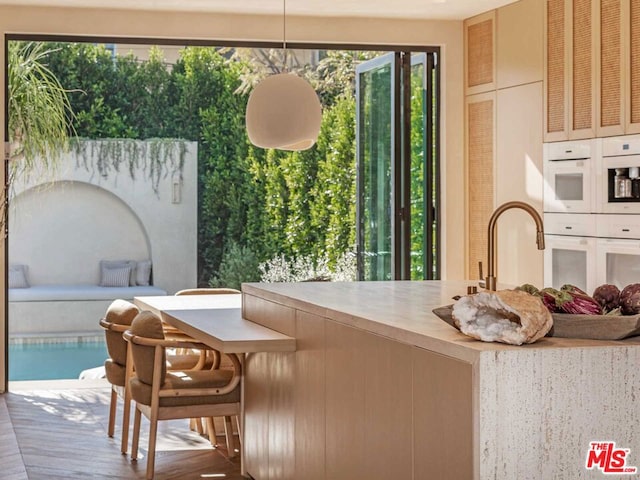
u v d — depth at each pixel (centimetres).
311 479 427
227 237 999
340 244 960
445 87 833
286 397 462
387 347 339
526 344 281
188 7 770
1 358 773
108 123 1006
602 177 651
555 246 704
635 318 288
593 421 278
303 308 438
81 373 934
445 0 750
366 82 884
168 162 1004
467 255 840
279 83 552
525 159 745
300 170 973
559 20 699
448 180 838
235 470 540
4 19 758
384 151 865
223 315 567
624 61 630
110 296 993
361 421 366
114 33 775
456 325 292
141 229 1009
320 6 770
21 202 989
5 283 773
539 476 274
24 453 574
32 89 844
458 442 284
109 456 568
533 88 732
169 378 518
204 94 1010
